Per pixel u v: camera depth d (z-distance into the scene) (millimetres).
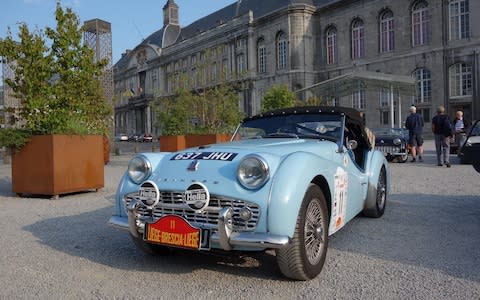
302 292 3137
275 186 3162
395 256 3961
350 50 43281
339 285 3266
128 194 3770
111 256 4145
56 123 8164
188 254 4141
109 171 13602
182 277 3518
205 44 58844
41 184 7938
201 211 3262
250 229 3184
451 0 35281
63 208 6891
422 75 37594
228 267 3732
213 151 3748
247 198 3170
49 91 9156
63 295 3186
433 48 36375
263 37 49781
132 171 3842
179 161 3719
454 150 15633
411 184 8562
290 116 4938
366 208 5398
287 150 3648
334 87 26469
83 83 9992
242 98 52438
